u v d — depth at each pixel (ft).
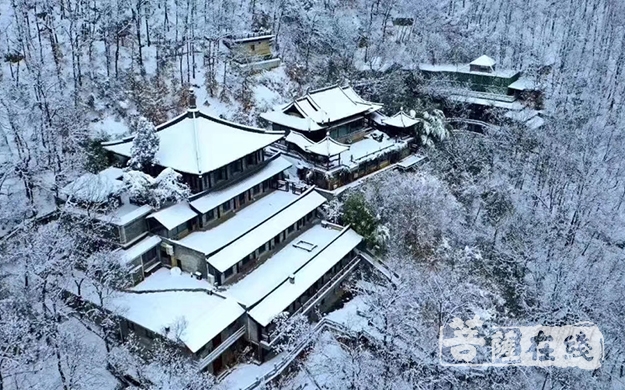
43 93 156.25
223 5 257.75
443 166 209.97
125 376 115.44
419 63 279.08
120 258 127.24
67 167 151.23
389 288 131.75
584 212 181.68
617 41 279.90
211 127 158.20
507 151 212.84
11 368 101.60
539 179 195.93
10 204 141.08
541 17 317.22
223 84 220.23
